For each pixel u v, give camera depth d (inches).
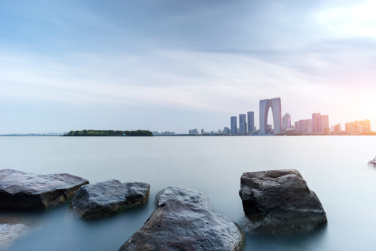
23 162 968.3
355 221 335.9
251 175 351.6
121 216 353.7
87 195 364.8
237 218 345.1
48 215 356.5
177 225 240.1
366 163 923.4
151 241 218.8
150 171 737.6
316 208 311.6
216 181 593.3
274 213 300.0
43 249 267.1
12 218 339.9
